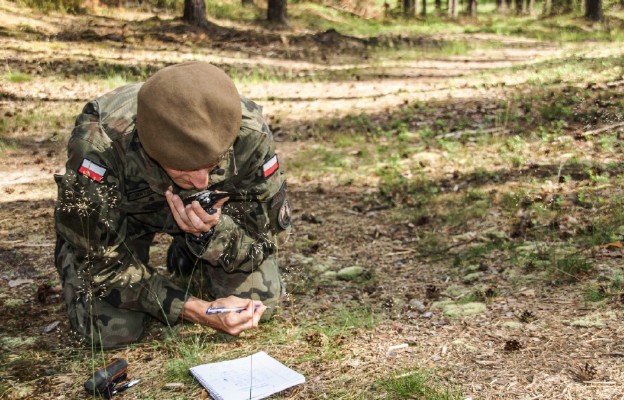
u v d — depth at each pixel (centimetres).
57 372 304
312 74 1412
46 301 389
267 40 1856
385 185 625
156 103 252
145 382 291
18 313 373
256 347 320
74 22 1753
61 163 740
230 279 349
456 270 415
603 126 759
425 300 371
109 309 324
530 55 1777
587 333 311
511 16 4084
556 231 457
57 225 307
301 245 483
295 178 679
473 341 312
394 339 321
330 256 459
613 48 1606
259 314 313
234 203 329
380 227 516
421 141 790
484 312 346
